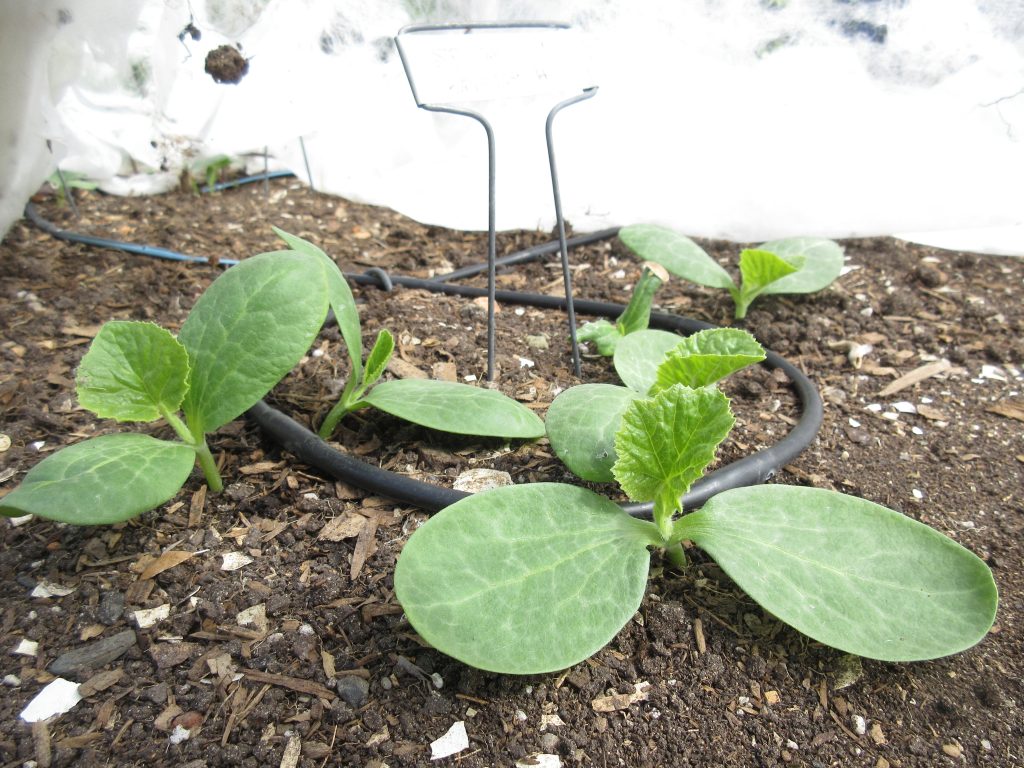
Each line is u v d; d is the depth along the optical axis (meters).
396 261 0.39
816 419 0.27
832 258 0.34
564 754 0.17
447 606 0.17
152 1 0.35
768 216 0.39
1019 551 0.23
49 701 0.18
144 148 0.41
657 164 0.39
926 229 0.38
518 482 0.24
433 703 0.18
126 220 0.42
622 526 0.20
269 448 0.26
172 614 0.20
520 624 0.17
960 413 0.29
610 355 0.30
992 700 0.18
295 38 0.36
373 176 0.43
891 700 0.19
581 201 0.40
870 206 0.37
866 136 0.36
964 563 0.19
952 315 0.34
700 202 0.39
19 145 0.35
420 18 0.35
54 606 0.20
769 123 0.36
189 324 0.22
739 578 0.19
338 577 0.21
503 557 0.19
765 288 0.33
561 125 0.39
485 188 0.41
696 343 0.23
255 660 0.19
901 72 0.34
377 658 0.19
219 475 0.24
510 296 0.35
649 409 0.18
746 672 0.19
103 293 0.34
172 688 0.18
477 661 0.17
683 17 0.34
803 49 0.34
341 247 0.40
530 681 0.19
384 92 0.38
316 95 0.38
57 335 0.31
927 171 0.36
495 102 0.38
